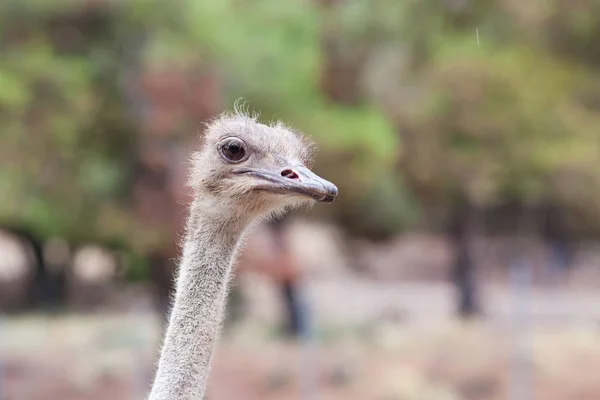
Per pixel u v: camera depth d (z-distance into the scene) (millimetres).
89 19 53031
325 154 62625
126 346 60344
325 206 76688
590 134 73812
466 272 83500
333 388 57312
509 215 120562
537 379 58406
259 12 67062
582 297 96438
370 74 75125
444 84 72188
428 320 77812
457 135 74688
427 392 55125
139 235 52344
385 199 81562
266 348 64688
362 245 107625
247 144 16391
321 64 69562
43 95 51094
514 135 73250
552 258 119188
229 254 16172
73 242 70312
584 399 55344
